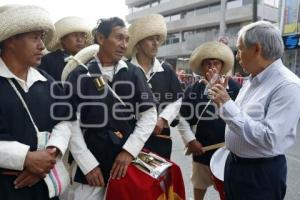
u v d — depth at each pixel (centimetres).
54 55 378
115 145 246
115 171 242
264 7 3109
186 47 3766
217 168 272
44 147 212
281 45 220
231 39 3139
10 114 201
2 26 199
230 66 344
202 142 341
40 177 205
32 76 216
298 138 733
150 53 310
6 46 209
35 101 211
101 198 254
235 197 238
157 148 305
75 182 255
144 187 236
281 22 1419
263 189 225
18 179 201
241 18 3297
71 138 244
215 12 3634
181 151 634
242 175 231
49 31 230
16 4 215
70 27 371
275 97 213
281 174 227
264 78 223
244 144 224
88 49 264
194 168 357
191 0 3928
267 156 223
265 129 208
